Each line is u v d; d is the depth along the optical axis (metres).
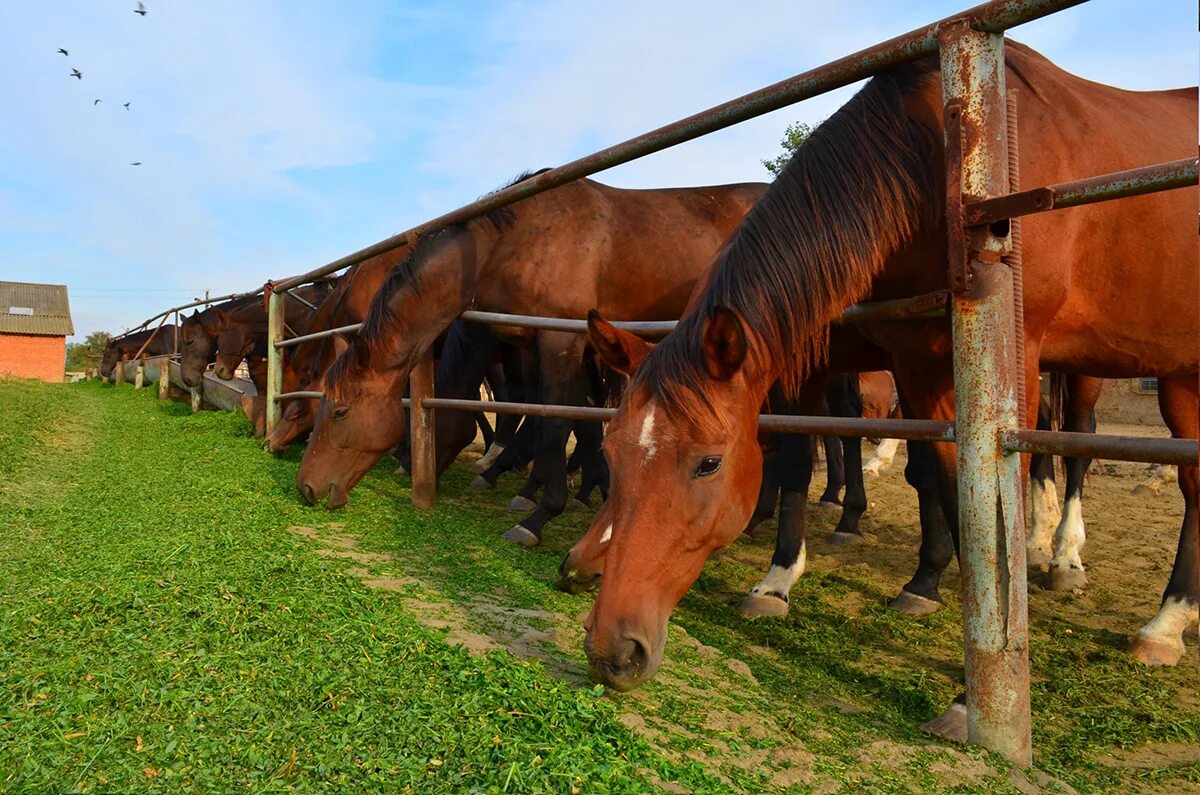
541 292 4.70
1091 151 2.64
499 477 7.42
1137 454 1.69
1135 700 2.66
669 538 1.93
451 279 4.60
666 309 4.95
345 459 4.53
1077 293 2.77
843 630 3.31
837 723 2.16
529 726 1.67
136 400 15.05
